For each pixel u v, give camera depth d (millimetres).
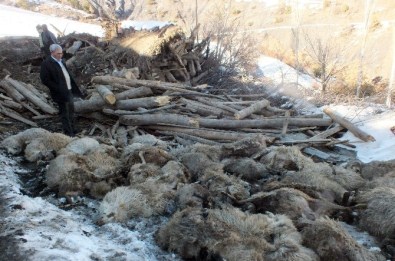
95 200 5559
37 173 6266
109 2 24828
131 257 4129
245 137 7492
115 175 5934
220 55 12219
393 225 4621
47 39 10859
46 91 10000
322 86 11414
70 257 3957
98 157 6223
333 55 15789
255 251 4027
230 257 4043
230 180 5594
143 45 10953
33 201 5051
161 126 8227
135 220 5000
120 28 12484
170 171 5836
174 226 4492
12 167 6359
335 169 6125
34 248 4047
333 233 4223
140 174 5777
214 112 8758
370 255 4184
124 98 8852
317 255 4164
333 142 7801
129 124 8352
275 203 4934
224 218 4469
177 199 5254
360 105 9695
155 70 10875
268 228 4371
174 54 11211
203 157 6320
